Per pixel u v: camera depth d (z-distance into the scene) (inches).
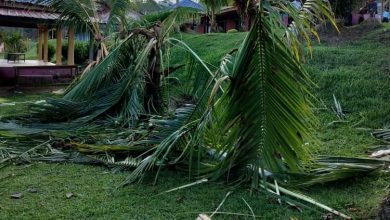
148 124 238.1
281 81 142.3
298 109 145.3
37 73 554.6
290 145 150.4
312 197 150.3
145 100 278.7
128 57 293.9
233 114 152.8
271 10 135.1
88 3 340.8
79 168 190.7
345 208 141.8
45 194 158.9
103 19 389.7
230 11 692.1
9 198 154.9
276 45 139.1
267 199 149.5
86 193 159.6
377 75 310.7
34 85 534.6
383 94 283.6
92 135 238.1
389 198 139.7
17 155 205.3
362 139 225.8
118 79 285.7
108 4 368.5
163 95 286.0
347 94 291.6
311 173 162.6
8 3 495.2
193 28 713.6
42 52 717.3
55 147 222.2
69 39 587.8
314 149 190.4
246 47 143.4
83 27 352.8
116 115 269.1
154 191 160.6
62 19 351.6
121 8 340.8
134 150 199.3
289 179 157.4
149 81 281.9
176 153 186.5
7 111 347.6
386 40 419.5
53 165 195.3
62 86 532.4
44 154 208.8
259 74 143.6
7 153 209.3
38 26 649.6
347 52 374.0
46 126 258.2
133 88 269.9
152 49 285.9
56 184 169.9
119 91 271.9
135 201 151.3
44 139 235.0
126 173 182.2
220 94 174.7
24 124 267.1
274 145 150.3
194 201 150.4
